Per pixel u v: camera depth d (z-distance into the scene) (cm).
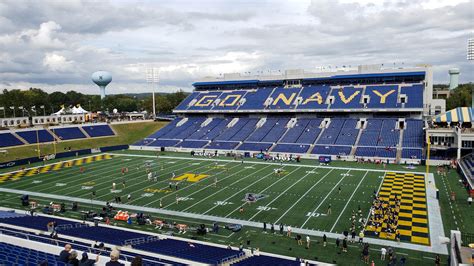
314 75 11175
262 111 10469
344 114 9856
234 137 9762
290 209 4562
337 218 4200
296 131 9475
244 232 3859
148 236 3494
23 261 1998
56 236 2841
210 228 3988
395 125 8875
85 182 6200
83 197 5288
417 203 4662
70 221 4053
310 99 10362
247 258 2944
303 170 6888
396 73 10062
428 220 4062
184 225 3934
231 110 10875
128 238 3272
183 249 3017
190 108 11631
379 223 3991
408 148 7794
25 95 17338
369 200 4834
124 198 5178
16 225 3359
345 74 10712
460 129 6894
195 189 5594
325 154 8131
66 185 6016
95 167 7544
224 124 10712
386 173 6469
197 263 2455
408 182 5766
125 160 8369
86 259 1583
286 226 4006
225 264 2644
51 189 5778
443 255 3209
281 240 3634
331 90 10606
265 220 4206
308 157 8194
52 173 7012
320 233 3788
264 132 9744
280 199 4994
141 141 10538
